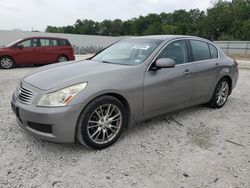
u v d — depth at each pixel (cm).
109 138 396
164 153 385
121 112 400
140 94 416
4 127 457
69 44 1501
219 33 7238
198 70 509
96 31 9294
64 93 354
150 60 438
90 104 366
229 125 500
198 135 449
